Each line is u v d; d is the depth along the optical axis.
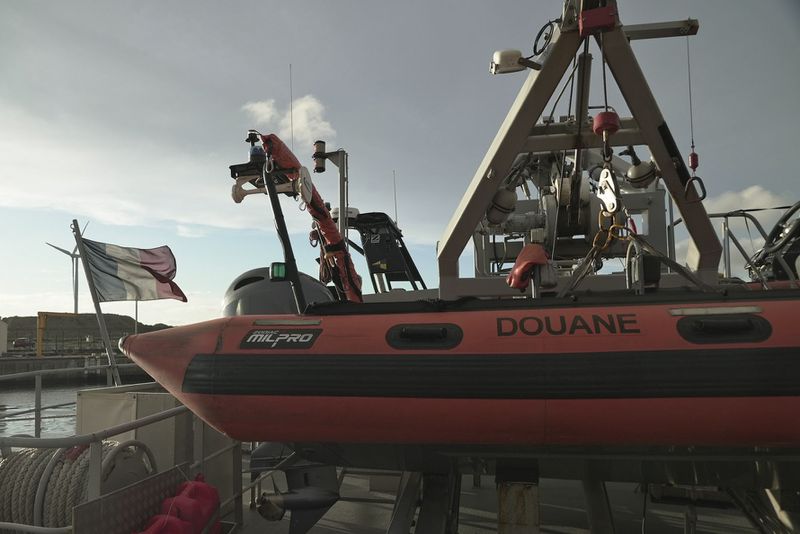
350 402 2.52
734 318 2.37
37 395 4.70
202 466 3.55
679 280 3.58
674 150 3.06
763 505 3.07
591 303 2.60
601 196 3.04
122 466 2.97
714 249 3.38
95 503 2.61
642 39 3.11
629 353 2.33
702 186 2.94
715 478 2.71
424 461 2.80
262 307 4.31
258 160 3.35
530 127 3.10
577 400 2.32
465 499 4.83
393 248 6.55
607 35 2.73
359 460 2.88
